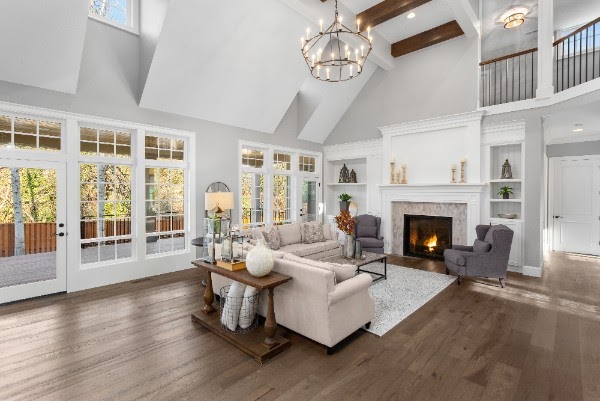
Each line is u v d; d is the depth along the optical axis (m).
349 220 4.75
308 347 2.67
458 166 5.74
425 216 6.20
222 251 3.22
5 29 3.37
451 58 5.87
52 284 3.99
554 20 6.45
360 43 5.76
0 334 2.88
